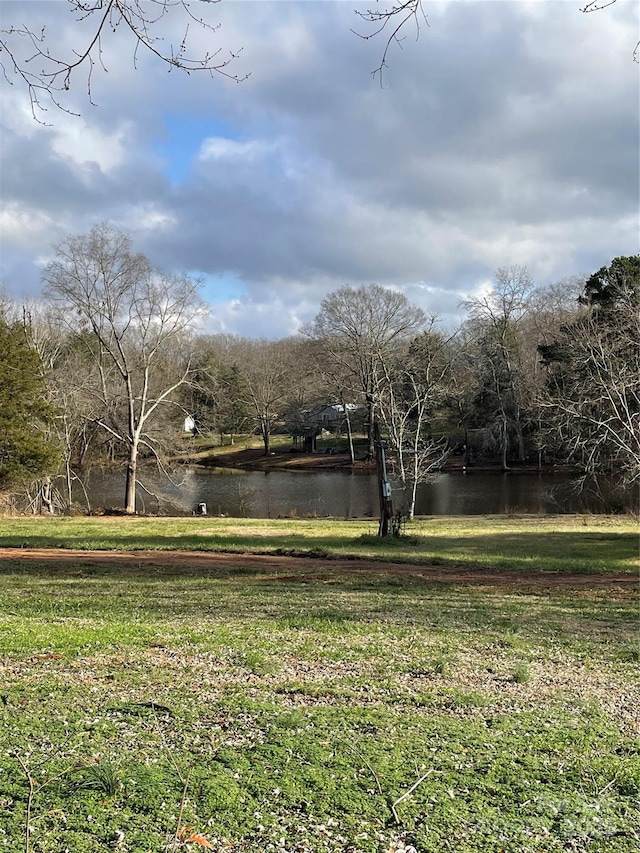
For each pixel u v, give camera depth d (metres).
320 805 3.70
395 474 43.03
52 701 5.36
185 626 8.84
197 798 3.71
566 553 21.50
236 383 73.00
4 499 37.22
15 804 3.56
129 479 39.56
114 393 41.75
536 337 62.94
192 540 23.61
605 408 35.03
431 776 4.18
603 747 4.88
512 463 59.31
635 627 10.41
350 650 7.75
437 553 21.11
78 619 9.13
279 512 40.97
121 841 3.23
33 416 34.91
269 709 5.31
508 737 4.99
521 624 10.21
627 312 33.66
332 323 59.94
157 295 46.28
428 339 54.78
